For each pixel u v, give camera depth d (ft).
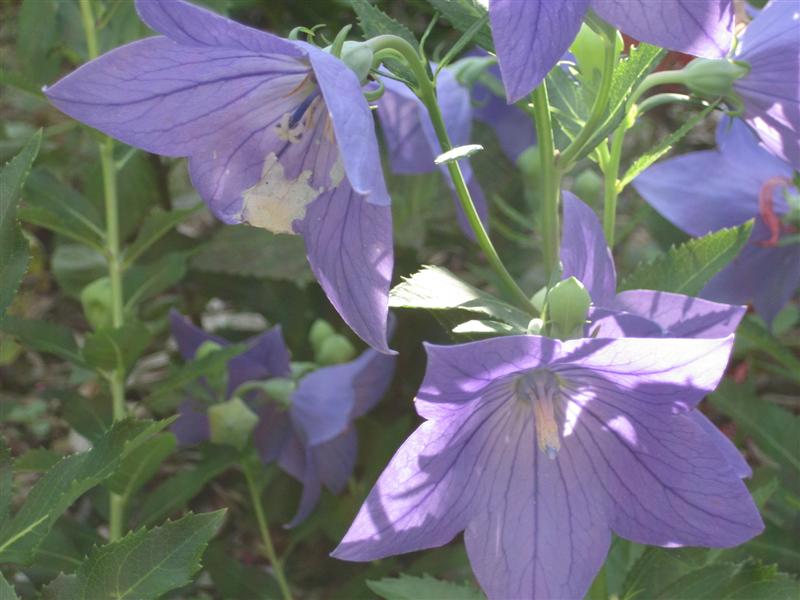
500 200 1.29
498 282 1.27
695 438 0.69
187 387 1.16
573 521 0.73
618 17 0.64
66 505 0.70
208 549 1.10
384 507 0.68
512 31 0.60
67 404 1.12
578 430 0.74
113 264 1.13
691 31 0.64
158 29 0.60
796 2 0.78
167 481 1.06
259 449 1.20
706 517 0.70
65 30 1.10
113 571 0.70
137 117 0.65
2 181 0.75
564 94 0.84
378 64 0.71
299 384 1.18
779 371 1.22
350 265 0.65
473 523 0.72
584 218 0.76
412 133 1.13
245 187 0.68
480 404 0.70
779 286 1.09
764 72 0.79
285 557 1.20
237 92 0.66
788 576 0.82
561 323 0.69
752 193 1.07
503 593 0.72
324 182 0.68
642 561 0.86
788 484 1.02
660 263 0.87
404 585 0.90
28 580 1.05
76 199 1.14
